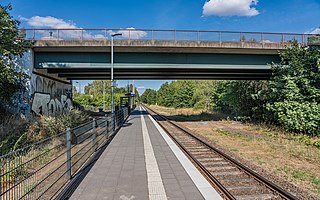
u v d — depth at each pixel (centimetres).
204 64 2172
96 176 707
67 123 1570
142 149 1108
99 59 2117
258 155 1071
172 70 2397
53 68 2123
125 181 664
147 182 657
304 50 1908
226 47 2016
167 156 969
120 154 1004
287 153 1113
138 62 2139
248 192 598
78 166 802
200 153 1052
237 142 1410
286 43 2080
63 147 805
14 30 1406
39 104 2089
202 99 5475
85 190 598
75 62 2078
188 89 6550
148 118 3098
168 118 3161
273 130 1923
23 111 1848
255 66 2212
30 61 1914
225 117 3241
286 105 1772
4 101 1734
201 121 2820
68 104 3070
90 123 1018
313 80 1764
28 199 529
